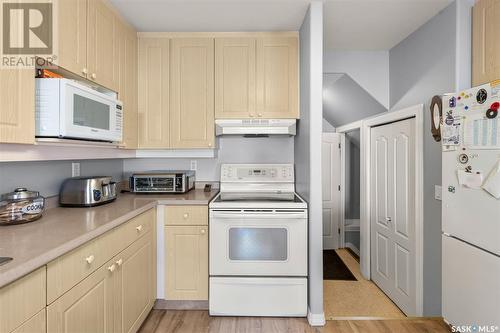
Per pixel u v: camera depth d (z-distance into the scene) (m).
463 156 1.61
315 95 2.00
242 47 2.46
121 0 1.94
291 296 2.07
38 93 1.31
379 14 2.10
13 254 0.96
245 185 2.74
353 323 2.02
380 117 2.79
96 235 1.30
